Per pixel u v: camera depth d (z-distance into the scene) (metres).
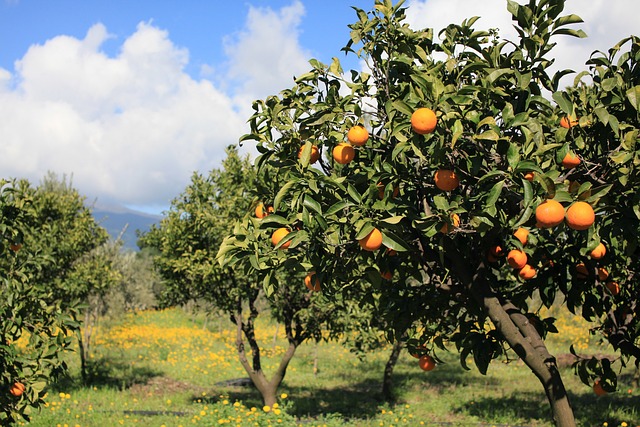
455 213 3.12
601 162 3.21
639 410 11.55
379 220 3.07
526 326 3.99
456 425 11.29
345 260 3.71
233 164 12.23
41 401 5.01
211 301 12.52
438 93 2.96
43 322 5.22
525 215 2.81
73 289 13.57
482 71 3.49
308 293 11.28
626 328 4.28
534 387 15.40
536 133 3.05
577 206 2.86
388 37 3.61
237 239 3.59
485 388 15.46
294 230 3.52
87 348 19.52
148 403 13.32
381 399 14.48
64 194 15.45
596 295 4.38
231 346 24.44
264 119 3.80
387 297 4.56
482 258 3.96
